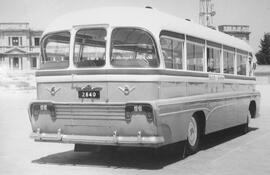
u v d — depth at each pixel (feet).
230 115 44.16
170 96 31.55
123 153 36.99
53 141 31.91
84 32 31.50
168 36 31.76
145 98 29.60
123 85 29.91
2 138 47.39
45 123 32.32
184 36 34.12
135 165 31.76
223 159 34.06
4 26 307.99
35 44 312.29
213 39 39.88
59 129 31.94
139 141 29.45
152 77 29.60
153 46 30.25
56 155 36.42
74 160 33.94
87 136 31.04
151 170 29.91
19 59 308.19
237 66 46.88
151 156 35.42
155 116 29.12
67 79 31.40
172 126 31.42
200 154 36.35
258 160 33.68
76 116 31.22
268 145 41.37
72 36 31.83
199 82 36.45
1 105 107.24
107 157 35.22
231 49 44.86
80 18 31.94
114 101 30.04
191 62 35.37
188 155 35.32
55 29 32.71
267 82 237.04
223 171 29.60
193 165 31.68
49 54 32.83
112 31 30.60
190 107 34.37
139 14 30.83
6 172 29.48
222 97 41.63
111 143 30.14
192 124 35.73
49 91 32.19
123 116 29.78
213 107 39.29
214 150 38.42
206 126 37.83
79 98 31.04
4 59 306.76
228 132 50.80
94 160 33.88
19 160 34.12
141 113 29.35
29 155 36.50
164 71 30.63
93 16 31.53
